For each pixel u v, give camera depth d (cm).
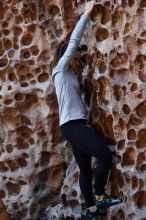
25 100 646
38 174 659
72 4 613
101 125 586
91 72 589
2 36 644
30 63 637
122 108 561
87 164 563
